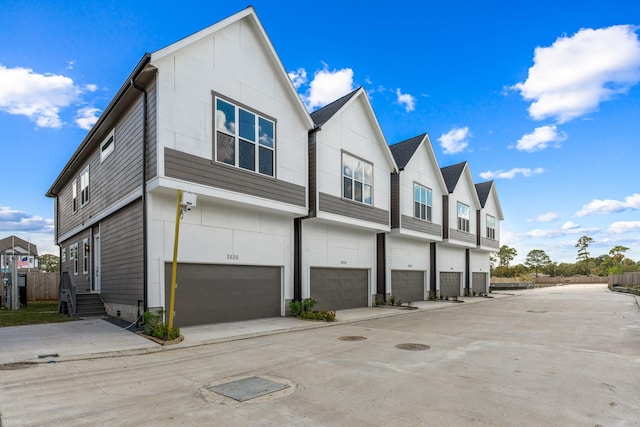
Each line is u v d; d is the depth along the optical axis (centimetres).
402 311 1581
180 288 1041
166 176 934
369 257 1756
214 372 607
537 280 5497
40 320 1152
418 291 2120
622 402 465
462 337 952
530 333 1016
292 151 1302
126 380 559
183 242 1043
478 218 2758
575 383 547
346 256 1611
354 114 1619
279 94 1273
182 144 978
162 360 688
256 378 571
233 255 1164
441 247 2369
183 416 419
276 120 1252
